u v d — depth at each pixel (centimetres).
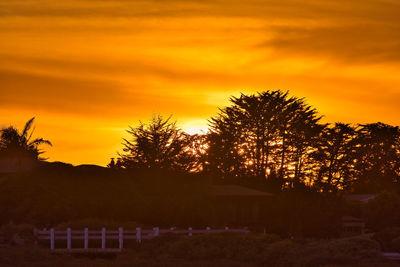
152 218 11569
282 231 13462
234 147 19100
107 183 12319
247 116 19525
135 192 12206
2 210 11050
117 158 16300
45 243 9038
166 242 8750
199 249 8175
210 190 13112
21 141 16650
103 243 8794
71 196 11519
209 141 18512
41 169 12175
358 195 19738
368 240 7762
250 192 13262
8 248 8075
